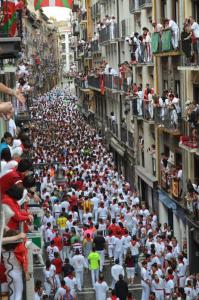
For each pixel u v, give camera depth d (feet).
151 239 84.38
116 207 100.94
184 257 79.61
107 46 193.16
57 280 75.82
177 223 99.91
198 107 82.79
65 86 648.38
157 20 110.73
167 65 104.27
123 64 141.69
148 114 113.60
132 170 142.41
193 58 82.74
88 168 139.85
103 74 187.32
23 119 139.85
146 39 117.39
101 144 194.49
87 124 255.29
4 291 31.65
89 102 252.01
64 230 88.89
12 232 31.09
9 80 117.91
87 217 98.53
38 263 77.71
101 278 74.54
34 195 54.65
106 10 195.83
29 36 296.10
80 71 322.75
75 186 113.19
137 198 108.58
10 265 31.12
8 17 52.21
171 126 95.04
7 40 50.26
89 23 258.57
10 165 33.04
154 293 70.38
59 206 100.68
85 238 86.48
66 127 240.53
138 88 125.90
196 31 80.84
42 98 372.58
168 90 101.76
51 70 557.74
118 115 169.68
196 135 81.82
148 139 122.83
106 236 91.09
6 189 31.99
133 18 139.33
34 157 141.59
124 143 153.69
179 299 68.18
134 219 95.91
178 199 95.04
